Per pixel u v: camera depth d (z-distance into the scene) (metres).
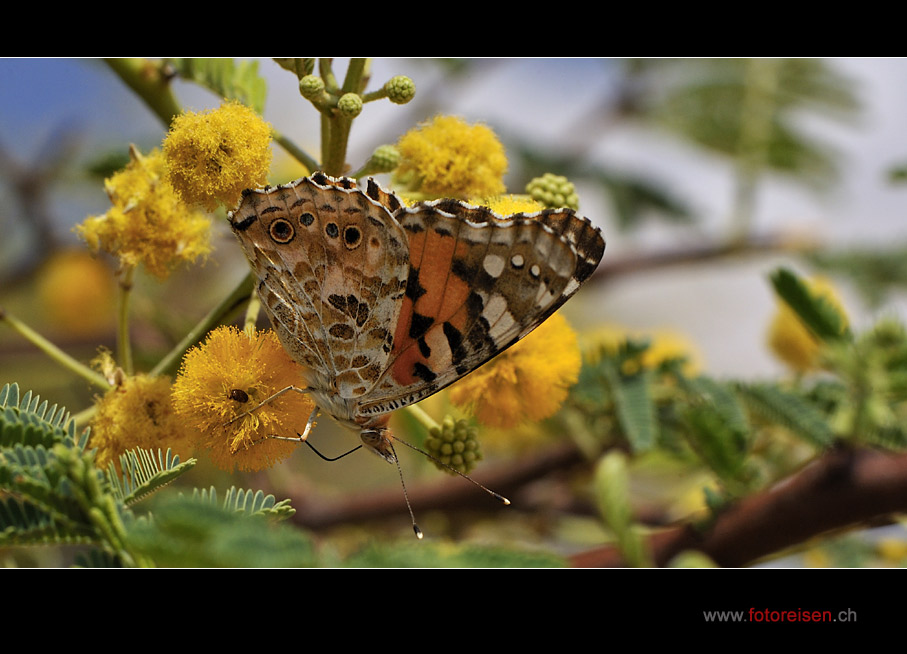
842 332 0.31
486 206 0.30
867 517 0.30
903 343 0.31
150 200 0.29
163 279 0.30
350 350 0.30
